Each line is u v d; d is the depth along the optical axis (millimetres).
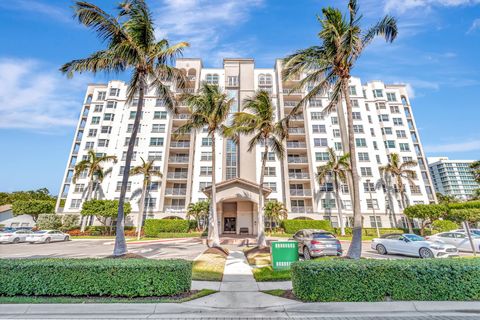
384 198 36562
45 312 5586
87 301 6000
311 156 37781
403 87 47562
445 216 29922
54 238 25375
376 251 16781
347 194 36094
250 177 36594
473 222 28734
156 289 6383
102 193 36156
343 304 5855
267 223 33938
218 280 8695
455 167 111438
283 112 39562
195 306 5961
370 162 37938
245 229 32156
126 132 39438
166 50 12406
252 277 9242
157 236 29922
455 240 16234
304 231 14062
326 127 39375
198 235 29328
